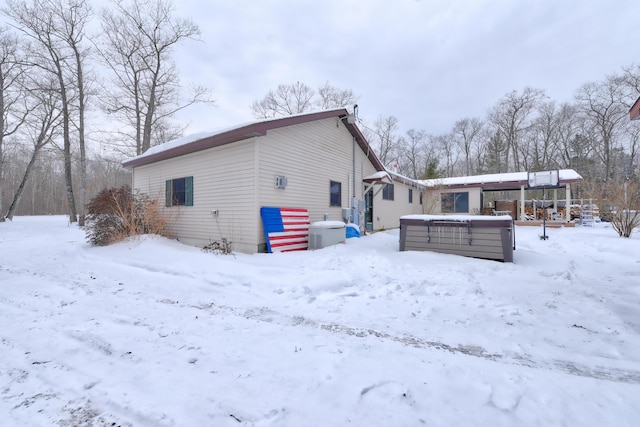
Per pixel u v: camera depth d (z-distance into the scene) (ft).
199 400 6.07
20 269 19.63
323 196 33.12
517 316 10.81
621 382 6.67
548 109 105.91
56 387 6.60
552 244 28.89
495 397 6.09
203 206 29.12
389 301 12.65
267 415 5.59
